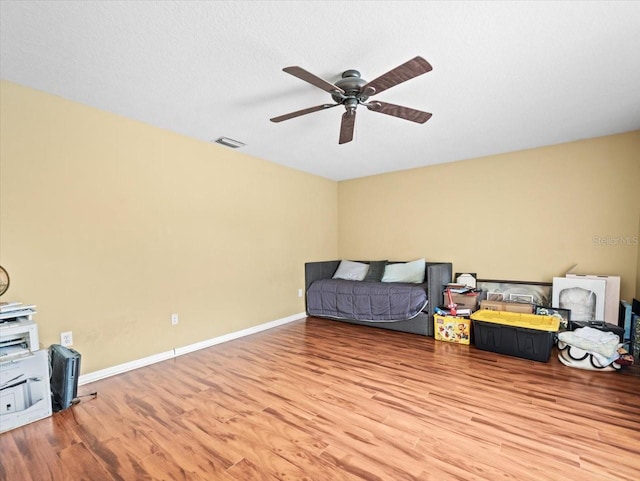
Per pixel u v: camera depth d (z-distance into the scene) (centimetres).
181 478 140
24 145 212
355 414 190
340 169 450
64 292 230
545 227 351
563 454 152
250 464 148
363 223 501
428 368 261
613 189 314
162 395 218
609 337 259
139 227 273
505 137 319
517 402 202
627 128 296
